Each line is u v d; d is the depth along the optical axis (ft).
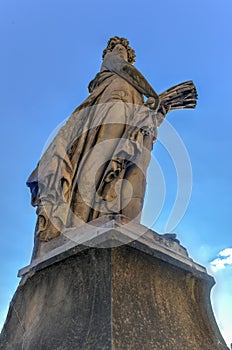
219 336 12.80
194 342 11.51
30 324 12.16
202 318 12.75
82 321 10.44
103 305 10.28
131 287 10.96
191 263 13.44
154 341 10.26
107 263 10.96
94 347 9.45
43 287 12.68
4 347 12.58
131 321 10.15
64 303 11.47
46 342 10.92
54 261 12.54
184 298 12.68
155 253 12.13
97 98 18.08
